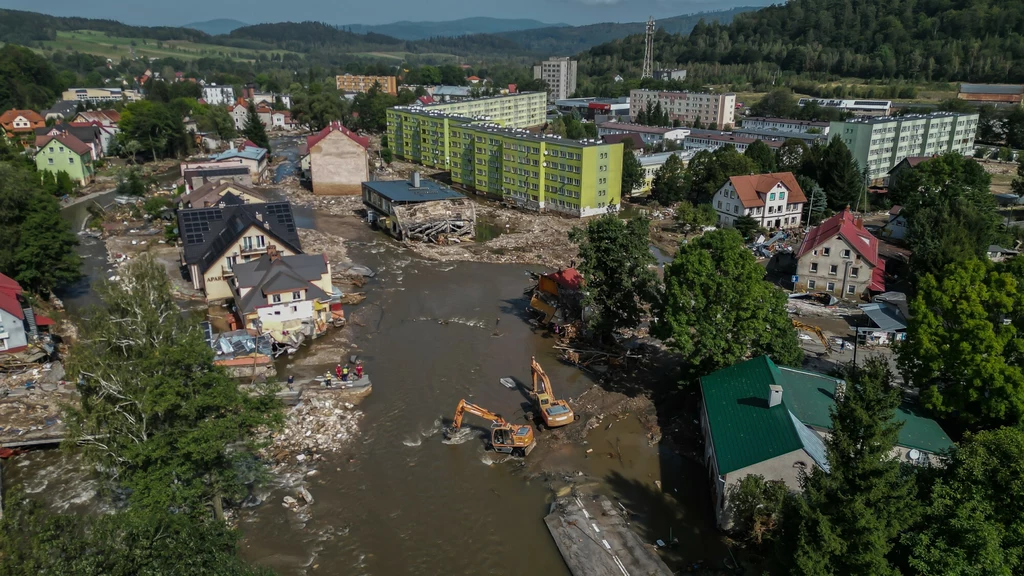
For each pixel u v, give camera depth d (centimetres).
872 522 2783
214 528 2828
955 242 7500
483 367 6278
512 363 6375
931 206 9188
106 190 13838
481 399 5688
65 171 13325
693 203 12762
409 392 5791
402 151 18500
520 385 5947
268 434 5019
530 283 8612
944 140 16088
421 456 4888
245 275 6769
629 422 5322
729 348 5141
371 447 4994
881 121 14788
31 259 7212
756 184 11050
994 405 4212
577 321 7006
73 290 8106
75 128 16238
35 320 6531
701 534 4047
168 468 3362
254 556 3862
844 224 8112
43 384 5647
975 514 2725
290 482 4566
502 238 10738
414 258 9681
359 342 6800
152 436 3584
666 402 5578
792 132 17750
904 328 6525
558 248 10175
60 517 2505
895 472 2917
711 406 4625
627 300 6312
